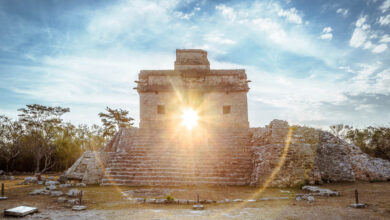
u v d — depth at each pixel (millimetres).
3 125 34312
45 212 7602
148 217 6875
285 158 13938
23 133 34438
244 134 19016
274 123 16266
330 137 17688
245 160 15758
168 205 8711
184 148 17203
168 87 25078
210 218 6715
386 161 17453
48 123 34312
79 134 41281
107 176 14461
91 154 15938
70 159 38750
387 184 14000
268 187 13109
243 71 25812
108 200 9586
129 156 16188
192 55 27188
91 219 6727
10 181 18750
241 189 12516
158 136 18828
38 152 33656
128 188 12758
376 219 6348
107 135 42969
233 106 24766
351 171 15633
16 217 6973
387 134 24203
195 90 25219
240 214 7148
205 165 15305
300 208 7816
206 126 24062
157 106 24859
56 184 14445
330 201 8922
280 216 6816
